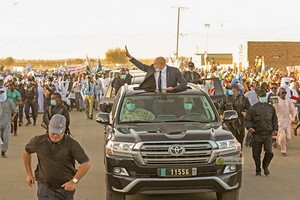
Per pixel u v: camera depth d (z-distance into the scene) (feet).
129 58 35.09
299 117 58.13
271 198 28.68
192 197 29.12
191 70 45.75
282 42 209.97
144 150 24.90
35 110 68.39
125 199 26.68
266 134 34.22
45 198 19.74
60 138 19.31
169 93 29.53
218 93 41.98
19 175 35.65
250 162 39.93
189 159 24.85
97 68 135.44
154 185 24.76
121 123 27.91
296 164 39.14
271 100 43.47
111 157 25.44
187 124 27.22
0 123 42.47
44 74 154.61
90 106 74.69
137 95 29.48
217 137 25.40
